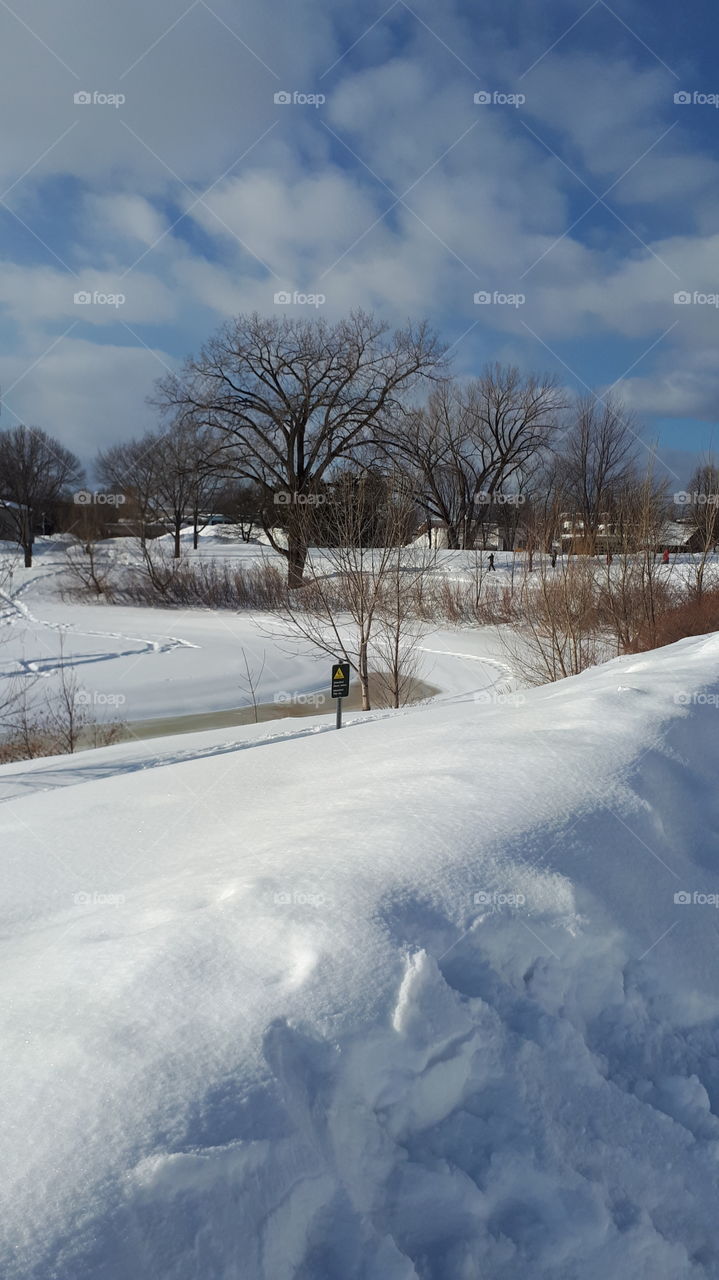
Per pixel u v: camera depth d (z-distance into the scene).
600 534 22.16
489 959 2.42
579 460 45.56
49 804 5.52
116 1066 1.87
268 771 5.41
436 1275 1.75
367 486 19.20
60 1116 1.73
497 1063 2.17
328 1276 1.66
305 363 40.88
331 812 3.70
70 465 61.66
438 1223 1.85
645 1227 2.00
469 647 24.20
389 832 3.16
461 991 2.29
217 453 42.34
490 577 30.91
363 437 41.19
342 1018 2.03
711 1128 2.32
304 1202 1.71
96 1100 1.77
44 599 43.25
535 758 4.00
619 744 4.18
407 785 3.87
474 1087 2.13
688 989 2.71
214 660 24.91
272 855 3.10
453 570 32.88
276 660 24.72
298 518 22.14
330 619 18.69
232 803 4.72
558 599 19.86
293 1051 1.94
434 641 25.27
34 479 59.59
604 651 19.89
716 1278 2.01
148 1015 2.05
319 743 6.23
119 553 45.88
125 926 2.73
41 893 3.68
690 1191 2.14
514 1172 1.98
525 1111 2.12
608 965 2.62
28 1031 2.05
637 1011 2.60
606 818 3.34
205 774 5.70
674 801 3.74
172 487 53.41
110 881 3.71
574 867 2.93
